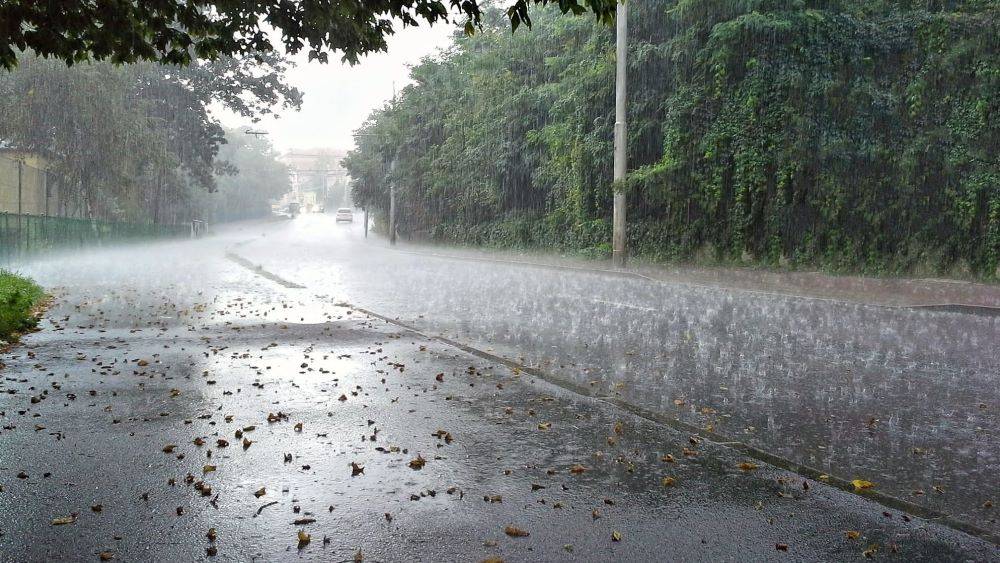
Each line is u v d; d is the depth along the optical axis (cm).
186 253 4119
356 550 338
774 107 2041
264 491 406
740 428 553
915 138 1872
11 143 3788
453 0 666
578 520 371
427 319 1213
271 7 835
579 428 539
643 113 2506
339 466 452
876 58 1972
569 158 2822
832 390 682
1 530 357
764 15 2014
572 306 1423
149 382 692
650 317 1245
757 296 1659
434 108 4881
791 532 357
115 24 808
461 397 638
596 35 2562
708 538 350
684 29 2289
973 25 1781
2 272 1563
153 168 4697
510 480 429
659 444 500
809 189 2031
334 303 1436
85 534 353
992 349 924
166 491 409
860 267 1972
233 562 327
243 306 1380
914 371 776
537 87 3422
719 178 2169
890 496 410
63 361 798
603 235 2831
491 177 3850
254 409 591
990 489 429
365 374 737
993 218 1714
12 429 529
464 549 339
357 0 774
